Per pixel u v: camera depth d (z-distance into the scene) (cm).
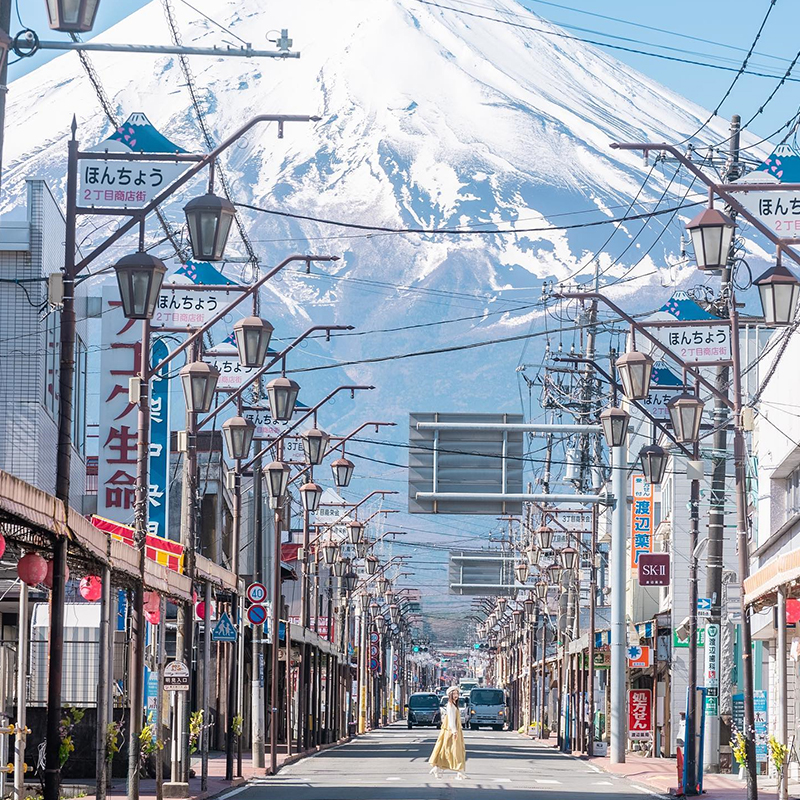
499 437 5794
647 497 8306
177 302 4047
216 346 4984
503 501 5800
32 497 2481
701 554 7162
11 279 5266
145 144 3119
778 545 6009
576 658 8519
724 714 6016
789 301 2928
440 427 5753
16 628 5472
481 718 14538
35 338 5269
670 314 4578
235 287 4034
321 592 13888
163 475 5588
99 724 3228
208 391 3609
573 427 5538
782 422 5812
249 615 5594
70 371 2944
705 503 7200
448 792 4544
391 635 18650
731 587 7000
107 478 5566
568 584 9644
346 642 11281
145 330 3556
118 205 3095
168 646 6938
